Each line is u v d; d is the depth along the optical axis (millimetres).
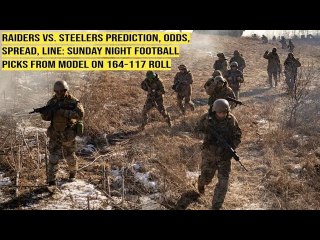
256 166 7164
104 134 8266
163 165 6680
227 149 5320
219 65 12836
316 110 10688
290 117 9625
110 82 13508
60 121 5699
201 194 5832
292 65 13523
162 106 9125
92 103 9555
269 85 16172
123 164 6832
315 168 6879
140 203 5539
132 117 9898
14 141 7383
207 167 5547
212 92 8320
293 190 6145
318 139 8266
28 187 5840
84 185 6090
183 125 9359
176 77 10555
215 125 5441
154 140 8078
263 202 5781
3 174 6289
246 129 9250
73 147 6020
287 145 8219
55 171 5832
